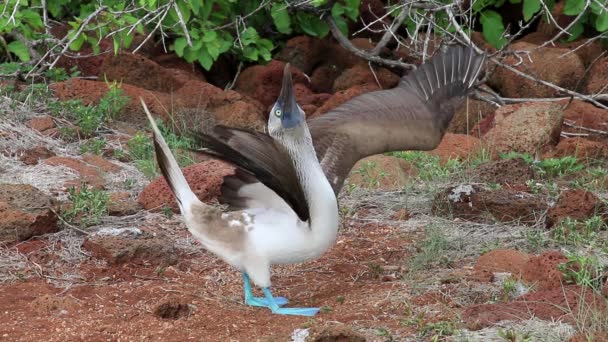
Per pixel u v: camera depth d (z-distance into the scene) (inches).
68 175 532.4
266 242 370.3
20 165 543.2
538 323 349.4
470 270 414.9
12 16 593.9
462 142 600.4
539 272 394.9
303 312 378.6
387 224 483.2
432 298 384.8
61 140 593.0
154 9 661.3
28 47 669.9
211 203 500.7
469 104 681.0
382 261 439.5
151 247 434.0
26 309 378.6
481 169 539.5
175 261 435.5
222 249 378.6
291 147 357.7
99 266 426.9
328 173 386.3
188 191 383.2
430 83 405.4
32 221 446.6
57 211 461.7
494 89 729.0
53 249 439.5
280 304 391.9
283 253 370.9
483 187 511.8
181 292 400.8
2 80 660.1
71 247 441.4
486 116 679.7
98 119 613.9
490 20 725.3
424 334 348.2
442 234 452.4
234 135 355.6
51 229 455.8
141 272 424.2
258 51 721.0
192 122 646.5
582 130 655.8
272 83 724.0
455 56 410.9
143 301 392.2
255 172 354.0
